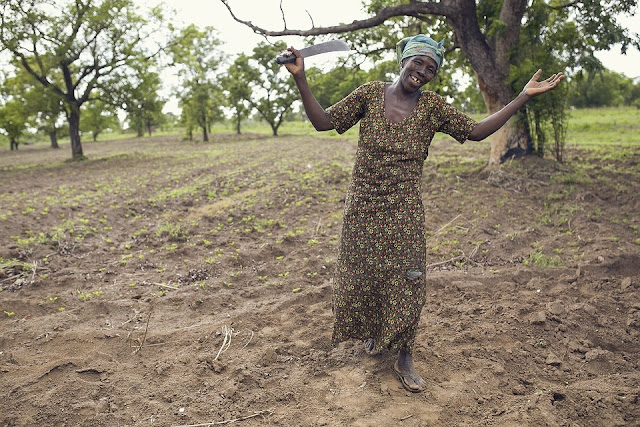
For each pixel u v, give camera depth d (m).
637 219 7.57
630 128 20.77
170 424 3.28
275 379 3.77
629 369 3.88
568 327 4.47
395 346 3.53
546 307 4.79
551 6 10.50
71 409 3.41
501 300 5.07
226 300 5.38
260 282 5.94
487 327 4.44
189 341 4.41
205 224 8.52
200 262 6.57
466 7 9.87
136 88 23.88
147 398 3.56
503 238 7.00
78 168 19.70
